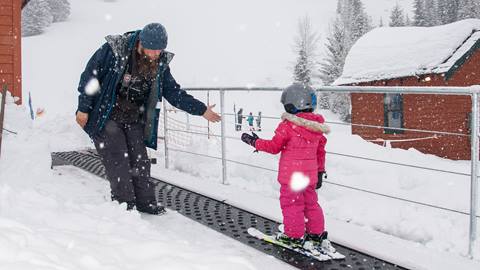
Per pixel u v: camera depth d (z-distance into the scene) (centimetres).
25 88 5112
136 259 259
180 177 603
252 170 623
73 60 6412
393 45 2086
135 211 379
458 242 368
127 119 437
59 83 5362
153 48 402
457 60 1742
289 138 353
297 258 337
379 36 2209
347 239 367
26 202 352
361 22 6669
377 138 1997
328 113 5278
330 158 784
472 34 1869
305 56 6325
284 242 357
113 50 409
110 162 435
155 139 454
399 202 496
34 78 5516
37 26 8094
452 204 481
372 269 318
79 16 9550
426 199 502
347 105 5016
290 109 358
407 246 352
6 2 979
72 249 251
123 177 435
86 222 322
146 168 451
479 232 380
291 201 356
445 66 1767
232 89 552
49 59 6412
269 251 351
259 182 588
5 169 542
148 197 449
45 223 309
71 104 4631
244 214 446
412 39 2044
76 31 8350
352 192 536
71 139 934
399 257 329
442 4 8506
